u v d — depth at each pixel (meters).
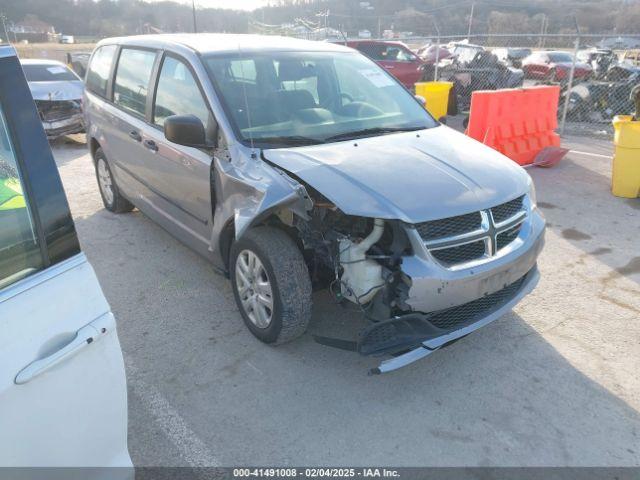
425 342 2.74
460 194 2.91
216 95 3.51
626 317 3.82
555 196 6.49
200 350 3.39
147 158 4.34
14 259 1.52
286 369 3.21
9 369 1.42
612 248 4.99
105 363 1.71
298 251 3.11
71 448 1.63
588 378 3.16
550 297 4.09
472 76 13.33
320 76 4.05
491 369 3.24
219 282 4.29
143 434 2.70
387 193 2.81
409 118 4.07
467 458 2.58
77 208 6.10
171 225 4.30
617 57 18.38
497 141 7.26
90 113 5.50
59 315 1.58
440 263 2.77
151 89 4.25
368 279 2.77
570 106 11.33
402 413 2.87
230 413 2.85
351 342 2.88
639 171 6.23
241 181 3.13
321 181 2.88
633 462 2.56
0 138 1.53
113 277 4.38
